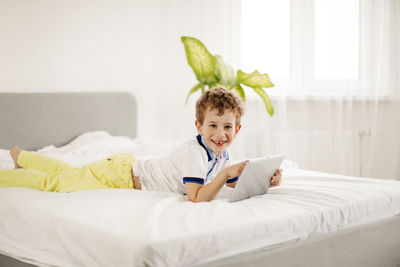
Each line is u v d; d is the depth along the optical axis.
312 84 3.52
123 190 1.78
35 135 2.72
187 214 1.34
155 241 1.11
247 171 1.55
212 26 3.53
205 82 2.96
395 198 1.75
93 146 2.62
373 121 3.50
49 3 2.88
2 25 2.67
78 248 1.29
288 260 1.30
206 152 1.68
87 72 3.09
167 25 3.47
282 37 3.52
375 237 1.59
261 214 1.38
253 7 3.52
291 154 3.54
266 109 3.24
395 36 3.47
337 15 3.47
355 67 3.50
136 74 3.36
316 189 1.74
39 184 1.87
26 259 1.50
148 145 2.72
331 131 3.51
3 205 1.66
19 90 2.76
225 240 1.23
